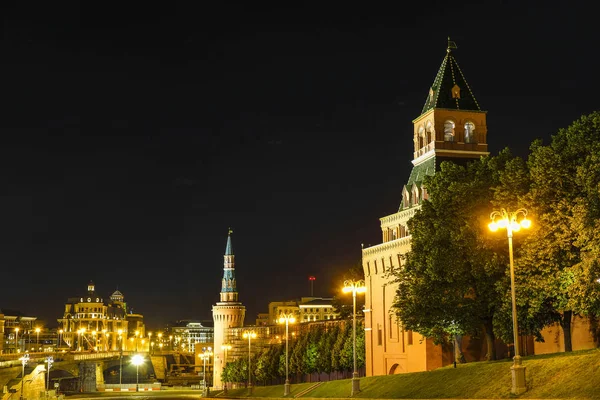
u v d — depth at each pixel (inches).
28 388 5772.6
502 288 2455.7
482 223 2576.3
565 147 2383.1
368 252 3902.6
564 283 2255.2
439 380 2429.9
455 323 2743.6
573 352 2274.9
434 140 3604.8
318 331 5054.1
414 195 3661.4
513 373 1914.4
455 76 3740.2
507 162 2605.8
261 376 5777.6
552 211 2343.8
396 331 3558.1
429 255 2699.3
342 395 2930.6
